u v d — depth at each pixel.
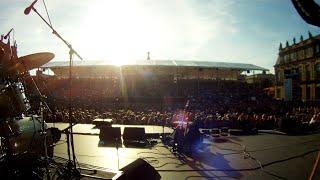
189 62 57.81
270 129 23.86
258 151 15.09
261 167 11.80
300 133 22.03
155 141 17.91
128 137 17.72
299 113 31.69
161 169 11.50
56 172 7.76
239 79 69.06
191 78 61.81
